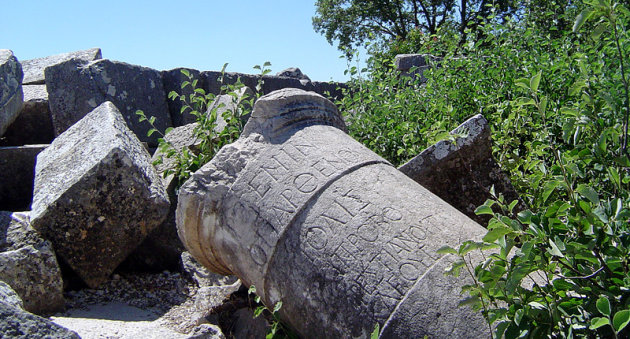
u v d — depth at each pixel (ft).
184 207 11.48
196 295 14.01
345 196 10.39
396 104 17.88
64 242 13.75
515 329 7.59
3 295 9.95
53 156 16.72
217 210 11.32
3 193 18.86
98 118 17.22
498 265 7.72
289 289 10.28
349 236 9.91
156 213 14.44
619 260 7.42
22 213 14.08
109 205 13.99
